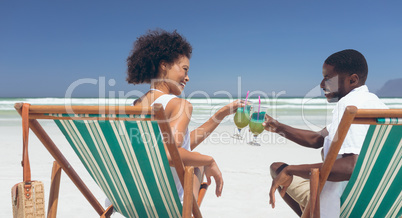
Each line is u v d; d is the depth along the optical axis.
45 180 4.58
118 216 3.35
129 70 2.11
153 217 1.93
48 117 1.55
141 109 1.39
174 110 1.72
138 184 1.73
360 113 1.31
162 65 2.04
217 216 3.39
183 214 1.54
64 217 3.34
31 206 1.56
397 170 1.50
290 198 2.26
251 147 7.29
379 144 1.42
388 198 1.65
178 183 1.92
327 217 1.80
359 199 1.69
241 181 4.64
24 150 1.56
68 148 7.09
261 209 3.59
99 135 1.56
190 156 1.67
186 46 2.06
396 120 1.31
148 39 2.05
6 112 20.48
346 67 1.90
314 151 6.92
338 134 1.37
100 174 1.78
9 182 4.52
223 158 6.15
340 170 1.61
